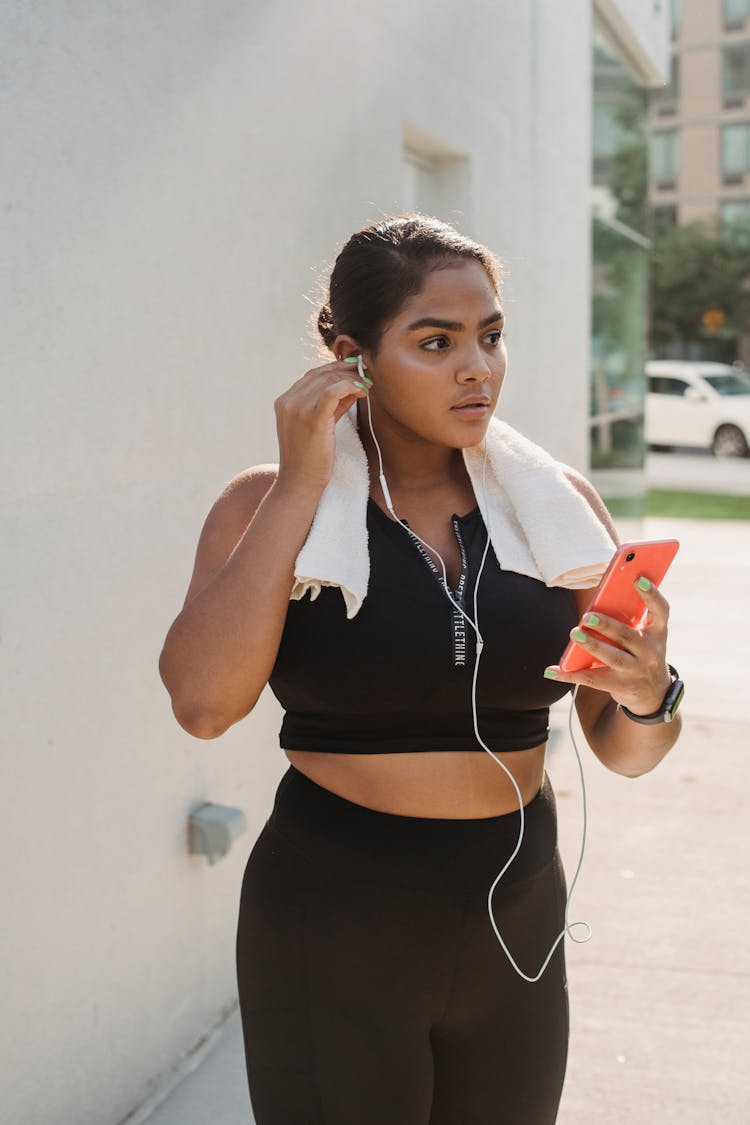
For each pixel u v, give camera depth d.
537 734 1.69
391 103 4.14
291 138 3.34
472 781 1.61
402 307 1.55
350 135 3.75
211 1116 2.70
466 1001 1.62
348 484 1.61
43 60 2.28
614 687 1.54
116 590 2.58
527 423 6.64
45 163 2.29
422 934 1.57
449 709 1.59
